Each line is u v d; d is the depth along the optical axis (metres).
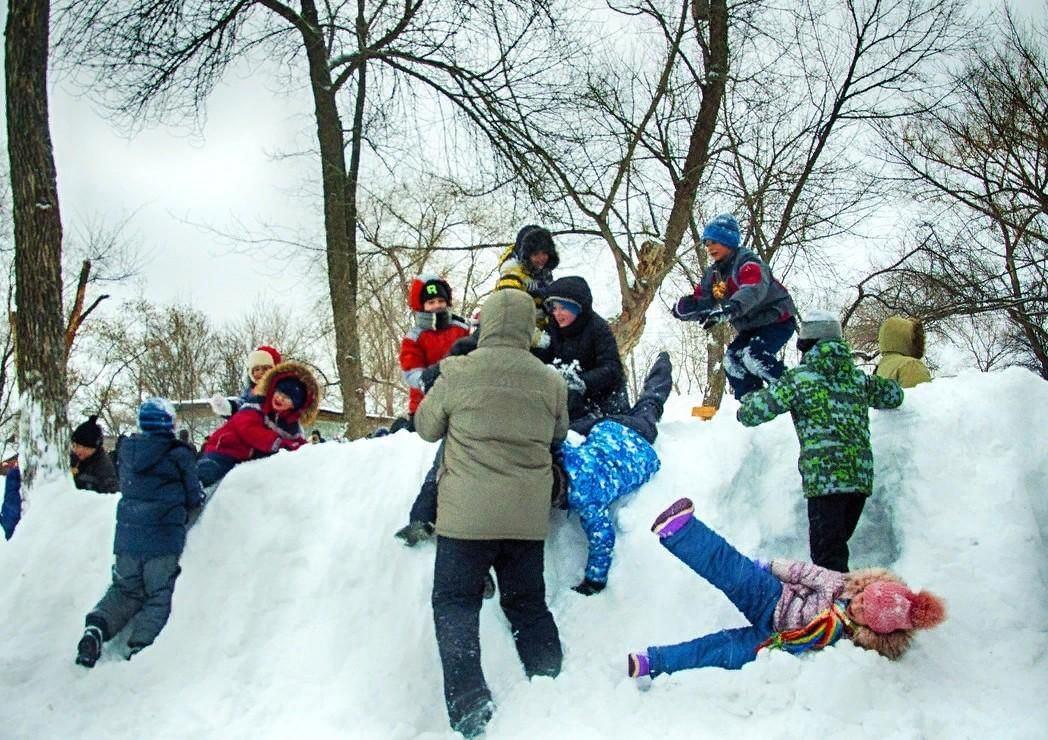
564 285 4.72
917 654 3.55
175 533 4.41
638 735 3.20
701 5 12.67
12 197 5.92
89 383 24.42
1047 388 4.43
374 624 4.10
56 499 5.07
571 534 4.38
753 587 3.50
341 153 12.01
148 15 10.42
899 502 4.31
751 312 5.30
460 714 3.33
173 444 4.50
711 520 4.25
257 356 6.58
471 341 4.60
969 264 16.98
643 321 11.80
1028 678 3.44
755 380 5.41
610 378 4.73
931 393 4.58
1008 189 16.55
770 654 3.40
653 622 3.96
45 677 4.07
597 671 3.62
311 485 4.75
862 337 17.50
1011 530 3.97
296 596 4.34
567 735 3.20
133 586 4.30
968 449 4.30
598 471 4.21
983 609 3.77
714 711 3.29
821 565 3.99
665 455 4.60
